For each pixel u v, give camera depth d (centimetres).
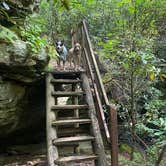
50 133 509
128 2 581
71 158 482
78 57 777
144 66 585
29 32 534
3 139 705
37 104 688
